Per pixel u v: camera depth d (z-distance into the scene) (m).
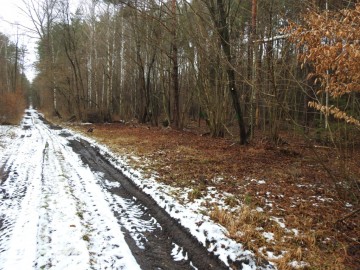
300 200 6.36
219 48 12.44
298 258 4.15
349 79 4.64
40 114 51.03
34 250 4.47
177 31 15.09
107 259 4.37
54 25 33.41
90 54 31.47
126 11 18.00
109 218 5.76
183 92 22.69
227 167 9.27
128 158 10.50
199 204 6.16
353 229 5.01
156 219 5.87
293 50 11.48
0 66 43.94
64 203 6.36
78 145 14.77
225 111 15.84
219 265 4.26
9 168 9.34
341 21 4.26
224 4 12.08
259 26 11.70
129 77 31.92
